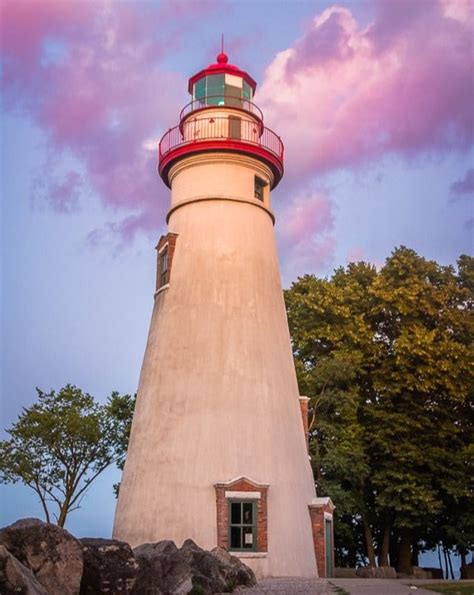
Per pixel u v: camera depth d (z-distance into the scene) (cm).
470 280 4081
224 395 2655
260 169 3062
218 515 2461
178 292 2862
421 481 3622
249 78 3225
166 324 2848
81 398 3703
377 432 3719
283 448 2678
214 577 1805
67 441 3553
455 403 3850
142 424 2753
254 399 2684
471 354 3691
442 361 3647
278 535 2517
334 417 3766
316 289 4044
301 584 2175
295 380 2962
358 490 3778
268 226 3073
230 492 2492
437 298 3834
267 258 2994
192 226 2941
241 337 2766
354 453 3553
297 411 2873
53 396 3672
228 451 2567
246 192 2998
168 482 2556
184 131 3155
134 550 1603
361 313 3991
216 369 2697
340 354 3775
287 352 2941
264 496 2511
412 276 3912
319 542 2677
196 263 2873
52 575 1222
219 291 2820
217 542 2433
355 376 3791
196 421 2616
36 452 3531
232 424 2612
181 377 2708
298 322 4034
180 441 2603
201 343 2739
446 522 3862
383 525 4025
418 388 3644
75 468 3591
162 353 2803
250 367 2731
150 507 2556
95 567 1323
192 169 3017
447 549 4178
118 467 3750
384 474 3659
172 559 1576
